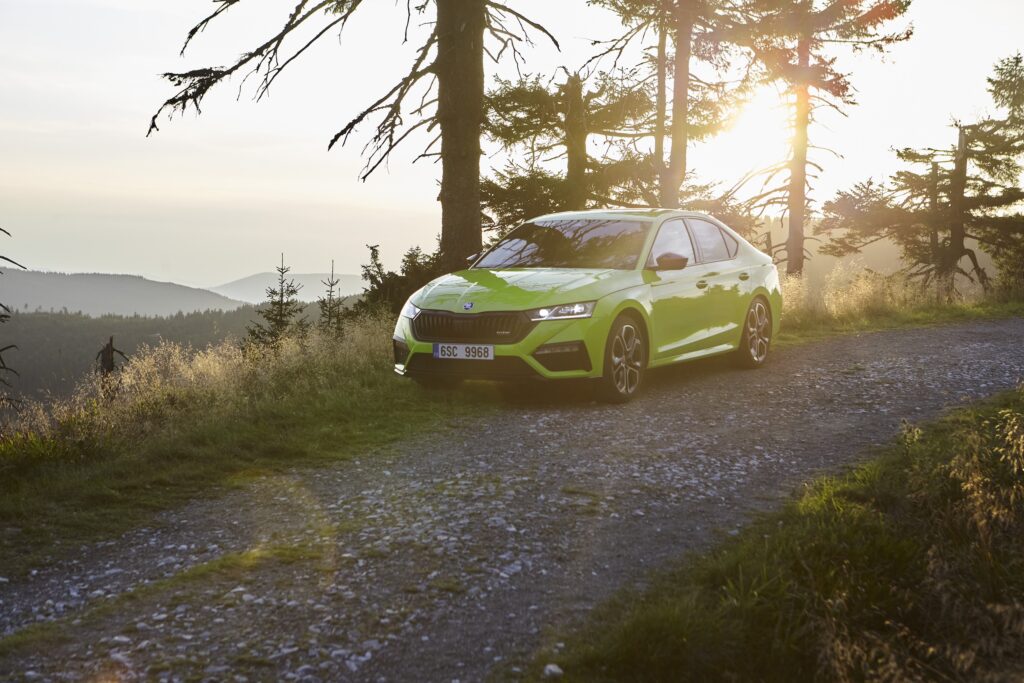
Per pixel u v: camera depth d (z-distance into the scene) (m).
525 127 22.56
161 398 8.25
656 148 21.38
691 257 8.96
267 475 5.70
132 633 3.33
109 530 4.63
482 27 11.91
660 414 7.36
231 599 3.65
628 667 3.04
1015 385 8.30
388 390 8.33
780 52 18.17
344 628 3.38
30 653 3.15
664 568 3.96
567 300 7.50
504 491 5.18
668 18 16.31
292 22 11.18
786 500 4.95
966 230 33.59
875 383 8.66
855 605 3.39
